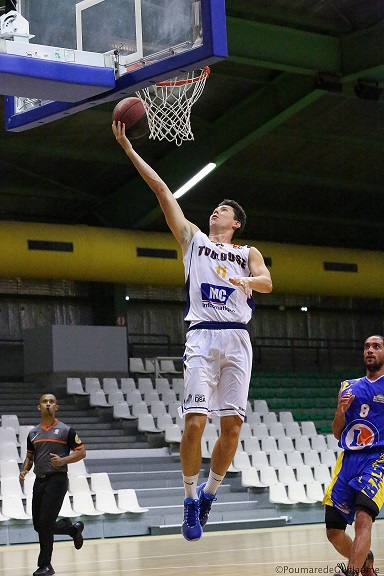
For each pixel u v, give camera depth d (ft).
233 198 118.73
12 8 32.81
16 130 33.35
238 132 96.32
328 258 118.21
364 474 26.11
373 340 27.17
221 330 23.09
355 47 88.02
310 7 85.81
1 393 94.32
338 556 41.75
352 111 101.35
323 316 136.56
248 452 84.53
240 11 85.05
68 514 65.98
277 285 114.93
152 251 105.29
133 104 24.20
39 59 28.09
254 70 91.76
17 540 63.77
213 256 23.47
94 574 38.24
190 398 22.66
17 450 74.38
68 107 30.91
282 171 112.98
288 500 75.82
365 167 116.16
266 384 114.32
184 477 22.90
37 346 101.91
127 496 69.31
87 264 101.04
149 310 123.54
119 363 103.24
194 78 31.50
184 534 22.99
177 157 102.83
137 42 28.99
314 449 90.68
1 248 95.61
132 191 109.50
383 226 135.33
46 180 108.17
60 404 93.50
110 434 86.84
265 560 41.60
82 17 30.76
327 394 116.16
